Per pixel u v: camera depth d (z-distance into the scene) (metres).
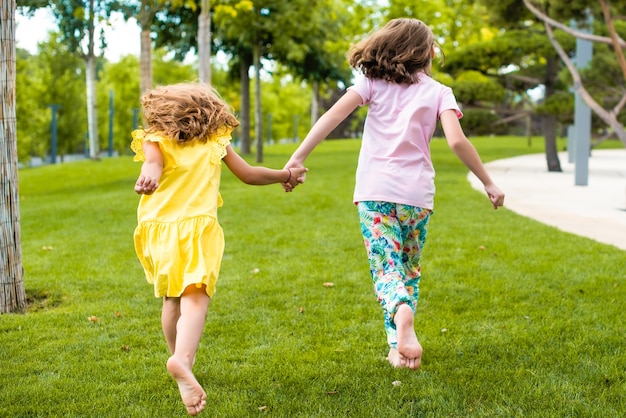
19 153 29.95
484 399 3.12
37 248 7.25
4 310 4.73
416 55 3.26
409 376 3.40
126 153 41.44
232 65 27.98
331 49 25.50
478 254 6.55
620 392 3.13
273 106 54.06
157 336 4.12
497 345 3.87
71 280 5.67
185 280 2.78
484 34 25.02
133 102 40.41
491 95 17.98
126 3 15.68
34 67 35.81
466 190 12.47
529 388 3.21
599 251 6.69
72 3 16.72
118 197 12.24
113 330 4.25
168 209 2.90
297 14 20.84
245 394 3.18
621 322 4.29
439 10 24.16
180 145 2.96
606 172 17.58
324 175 16.38
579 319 4.37
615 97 13.76
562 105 16.62
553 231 7.91
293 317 4.51
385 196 3.21
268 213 9.71
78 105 35.91
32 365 3.61
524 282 5.39
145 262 2.98
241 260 6.42
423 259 6.34
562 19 11.34
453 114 3.20
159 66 41.25
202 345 3.94
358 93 3.31
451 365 3.56
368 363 3.61
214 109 3.03
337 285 5.39
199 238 2.85
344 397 3.14
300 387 3.28
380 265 3.17
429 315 4.52
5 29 4.60
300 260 6.39
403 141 3.22
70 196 13.03
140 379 3.41
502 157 23.36
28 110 30.05
